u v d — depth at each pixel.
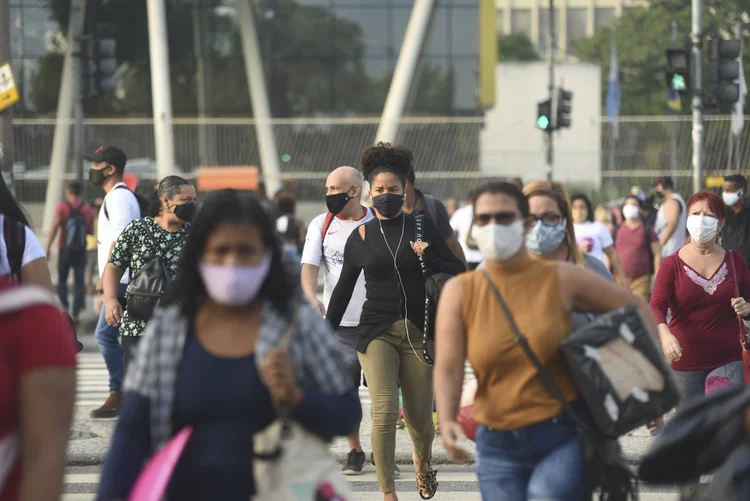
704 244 18.23
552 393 10.90
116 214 23.89
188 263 9.16
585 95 91.94
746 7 154.00
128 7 90.25
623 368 10.73
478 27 90.12
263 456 8.82
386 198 17.42
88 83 49.69
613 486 10.83
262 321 9.09
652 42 161.12
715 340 18.23
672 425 9.35
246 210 9.01
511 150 73.31
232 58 91.69
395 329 17.28
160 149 71.00
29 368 7.89
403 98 76.88
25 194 73.19
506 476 11.07
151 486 8.52
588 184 71.31
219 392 8.90
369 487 19.42
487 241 10.95
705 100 46.59
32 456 7.81
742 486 8.68
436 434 22.94
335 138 72.56
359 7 91.00
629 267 38.31
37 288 8.16
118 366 25.23
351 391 9.34
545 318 10.93
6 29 37.12
